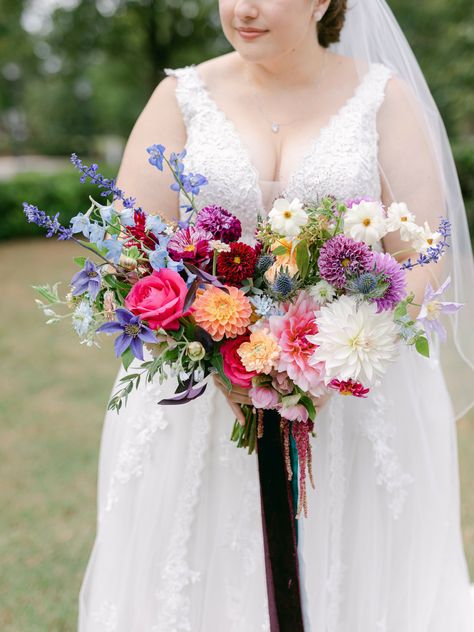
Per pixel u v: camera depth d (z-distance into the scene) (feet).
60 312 21.88
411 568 6.06
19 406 14.90
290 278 4.66
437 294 4.67
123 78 55.31
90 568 6.26
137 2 43.19
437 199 5.90
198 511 5.84
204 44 45.42
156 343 4.63
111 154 79.46
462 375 7.18
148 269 4.71
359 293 4.46
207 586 5.91
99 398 15.39
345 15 6.17
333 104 6.02
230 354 4.71
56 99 99.96
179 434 5.84
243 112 6.04
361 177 5.65
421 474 6.07
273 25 5.38
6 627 8.18
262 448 5.33
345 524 5.95
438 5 34.50
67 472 11.95
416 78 6.29
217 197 5.72
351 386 4.49
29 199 39.34
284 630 5.47
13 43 50.52
